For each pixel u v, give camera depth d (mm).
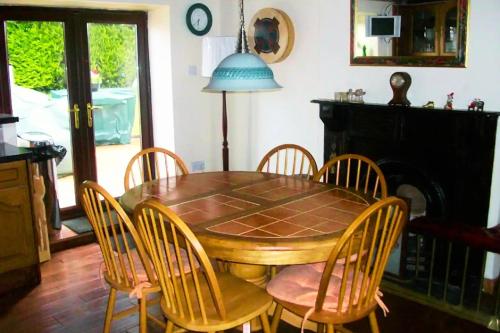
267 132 4738
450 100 3172
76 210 4594
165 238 1938
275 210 2381
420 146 3348
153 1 4410
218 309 1956
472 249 3115
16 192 3174
